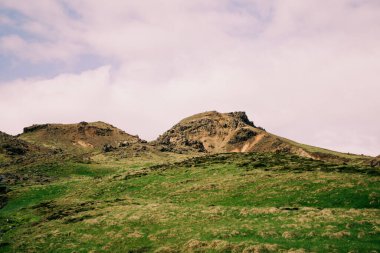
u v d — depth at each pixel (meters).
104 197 77.06
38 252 43.44
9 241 49.47
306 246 33.22
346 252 30.78
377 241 33.38
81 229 49.72
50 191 92.06
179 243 39.31
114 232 46.50
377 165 86.62
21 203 82.25
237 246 35.09
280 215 46.31
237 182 69.94
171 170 94.50
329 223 40.09
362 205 48.75
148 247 40.00
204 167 92.44
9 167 153.25
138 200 68.19
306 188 59.19
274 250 33.16
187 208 55.06
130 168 139.88
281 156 102.62
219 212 50.97
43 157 178.38
